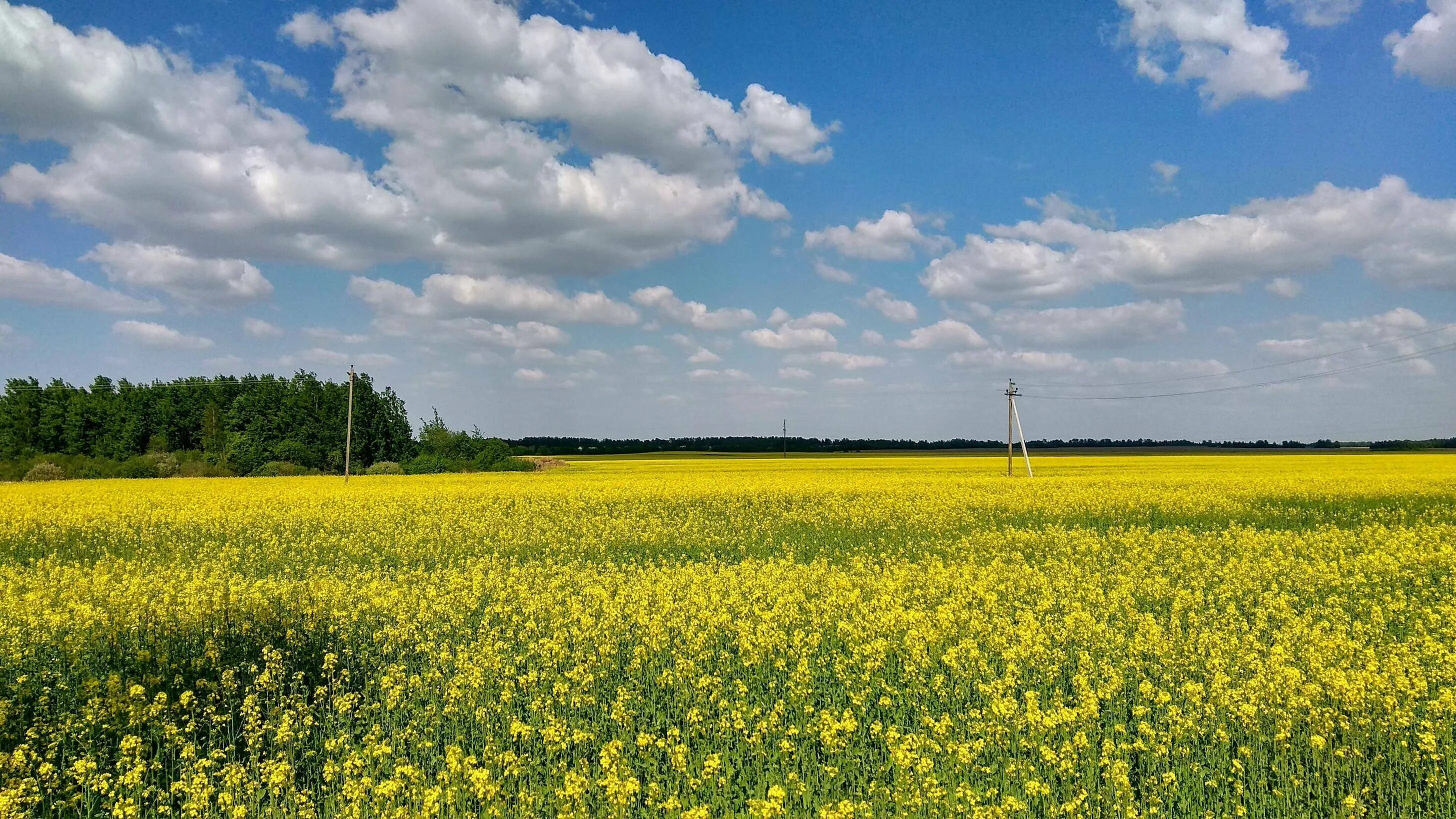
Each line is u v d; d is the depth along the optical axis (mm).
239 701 9945
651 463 83688
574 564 19656
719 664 11008
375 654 11820
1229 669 10461
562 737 8383
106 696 9617
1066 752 7805
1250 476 46312
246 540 24688
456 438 80375
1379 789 7480
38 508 30344
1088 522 27250
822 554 21500
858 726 8930
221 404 99188
